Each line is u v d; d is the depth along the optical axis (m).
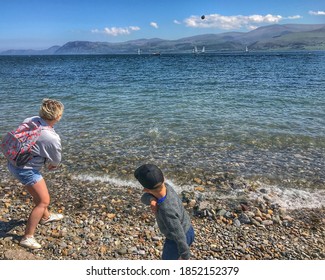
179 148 5.91
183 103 10.59
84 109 9.57
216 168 4.98
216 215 3.58
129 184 4.46
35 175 2.79
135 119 8.16
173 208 1.96
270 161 5.31
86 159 5.34
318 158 5.47
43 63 53.41
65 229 3.23
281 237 3.20
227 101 10.99
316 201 3.99
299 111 9.17
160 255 2.86
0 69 34.72
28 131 2.69
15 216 3.49
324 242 3.12
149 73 26.67
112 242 3.04
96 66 41.47
